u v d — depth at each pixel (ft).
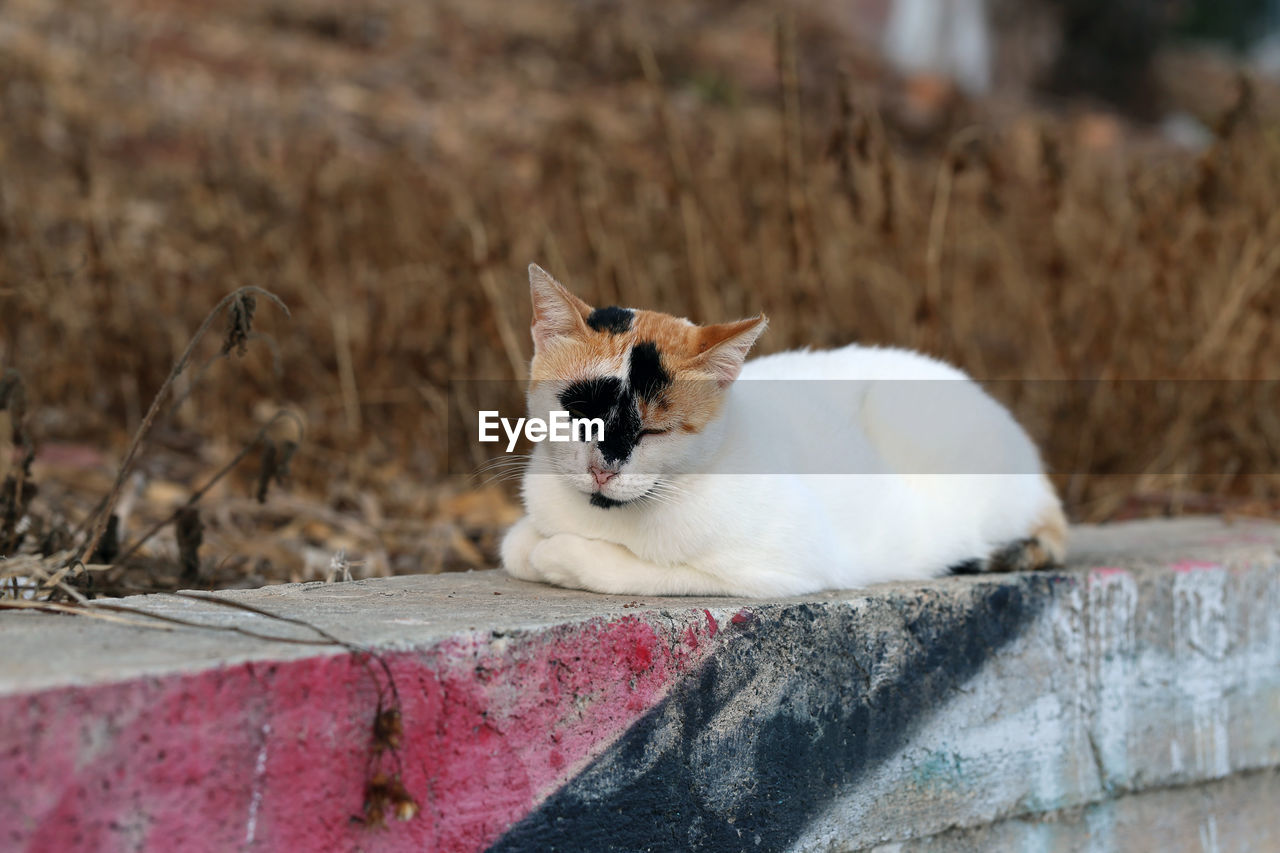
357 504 15.44
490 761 7.54
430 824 7.30
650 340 9.09
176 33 34.50
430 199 21.11
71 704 6.01
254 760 6.60
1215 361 17.42
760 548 9.13
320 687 6.79
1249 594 11.84
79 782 6.07
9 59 26.86
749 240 18.44
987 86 52.95
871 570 10.16
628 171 20.84
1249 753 11.96
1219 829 11.82
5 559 8.86
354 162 23.30
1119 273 18.99
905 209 19.11
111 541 10.87
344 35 38.75
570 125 20.61
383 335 17.69
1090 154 32.01
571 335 9.38
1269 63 75.46
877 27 51.55
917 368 11.13
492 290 15.28
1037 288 20.30
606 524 9.41
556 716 7.84
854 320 18.84
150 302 18.11
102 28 32.48
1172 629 11.32
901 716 9.69
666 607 8.54
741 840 8.84
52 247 18.99
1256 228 18.31
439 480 16.71
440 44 39.27
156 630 7.18
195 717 6.39
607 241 17.15
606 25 41.96
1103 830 11.07
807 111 38.78
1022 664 10.39
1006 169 23.17
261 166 21.89
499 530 14.82
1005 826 10.48
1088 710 10.84
